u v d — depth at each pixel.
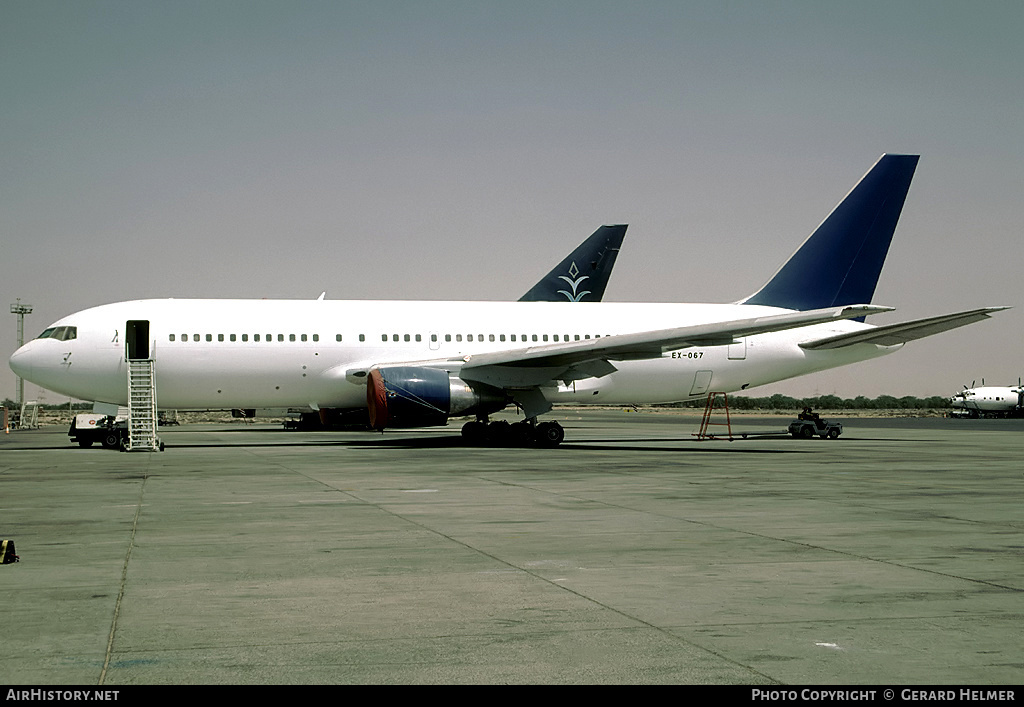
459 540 10.61
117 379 28.36
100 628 6.74
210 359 28.47
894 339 32.41
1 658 6.01
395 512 13.00
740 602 7.57
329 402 30.33
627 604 7.50
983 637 6.54
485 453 25.61
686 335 25.47
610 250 45.81
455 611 7.27
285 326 29.22
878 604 7.51
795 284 33.91
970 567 9.05
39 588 8.07
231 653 6.14
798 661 5.97
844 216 33.78
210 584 8.25
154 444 27.53
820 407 139.50
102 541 10.52
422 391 26.92
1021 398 84.69
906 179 34.03
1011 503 14.27
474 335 30.77
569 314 32.12
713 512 13.07
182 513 12.88
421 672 5.76
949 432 46.25
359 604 7.50
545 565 9.13
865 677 5.66
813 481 17.81
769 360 32.91
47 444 34.28
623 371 31.53
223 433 41.34
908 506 13.87
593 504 13.96
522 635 6.58
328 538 10.74
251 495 15.06
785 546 10.24
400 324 30.27
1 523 11.93
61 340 28.09
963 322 27.17
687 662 5.95
